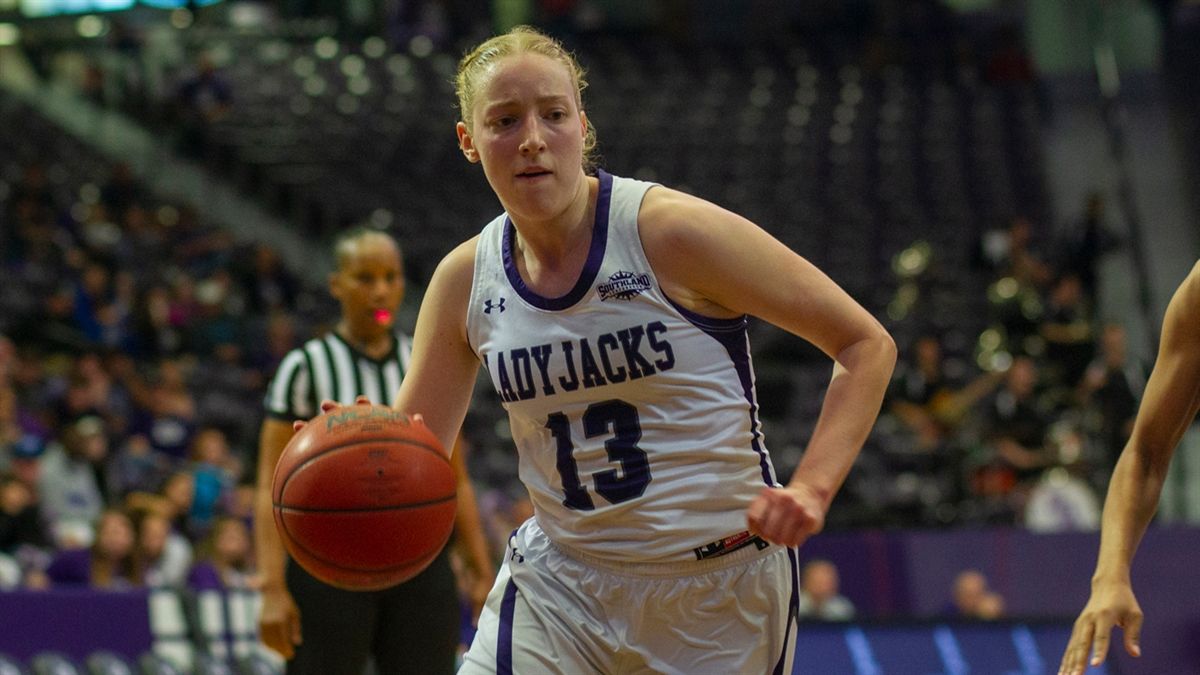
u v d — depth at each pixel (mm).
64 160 36438
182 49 44062
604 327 5828
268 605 9219
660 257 5789
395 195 37406
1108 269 38250
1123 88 46531
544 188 5703
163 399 23531
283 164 38500
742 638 6023
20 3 40406
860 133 43219
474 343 6215
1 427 19719
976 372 29703
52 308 26750
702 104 44938
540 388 5953
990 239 34406
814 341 5824
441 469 6109
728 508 5949
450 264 6262
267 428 9500
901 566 19328
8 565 15344
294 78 43688
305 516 5953
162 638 13898
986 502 23359
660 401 5883
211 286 29734
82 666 13195
